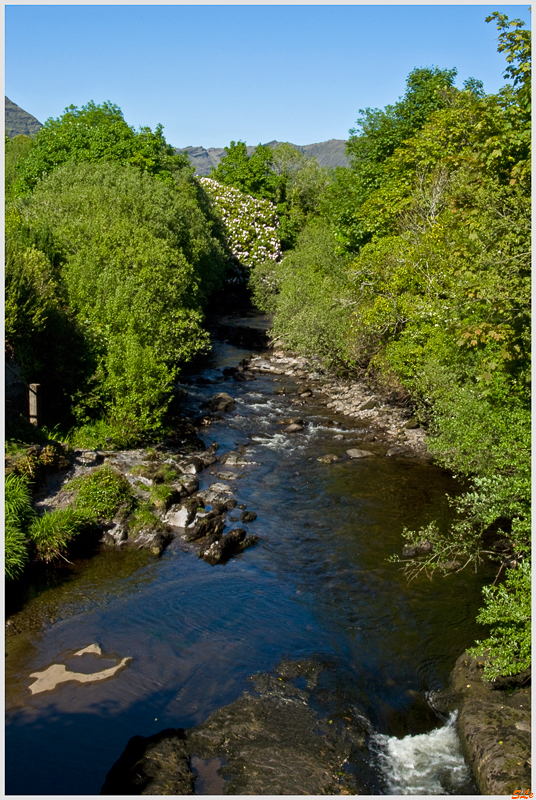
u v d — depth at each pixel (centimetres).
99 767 705
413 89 3234
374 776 704
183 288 2577
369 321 2189
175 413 2223
